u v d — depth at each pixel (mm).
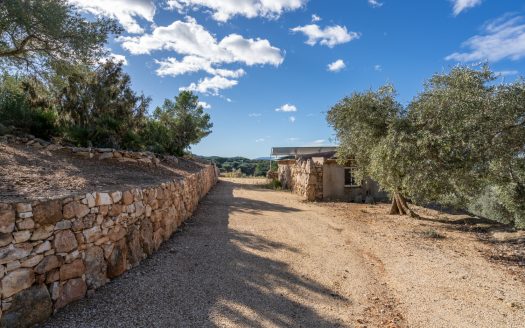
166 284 4660
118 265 4758
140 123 13039
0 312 3037
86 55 9688
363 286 5195
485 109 7102
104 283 4430
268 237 7770
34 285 3400
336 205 14516
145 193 5902
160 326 3621
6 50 9180
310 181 16016
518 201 9242
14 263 3184
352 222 10445
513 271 6023
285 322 3924
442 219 11477
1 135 7598
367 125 10914
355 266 6109
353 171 14594
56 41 9266
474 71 8031
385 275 5766
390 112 10539
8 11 8125
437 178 7957
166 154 14352
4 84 10266
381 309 4453
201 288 4656
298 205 13898
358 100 11148
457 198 10117
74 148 8328
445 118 7660
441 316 4289
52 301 3594
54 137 9484
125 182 6562
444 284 5340
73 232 3928
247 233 7992
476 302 4699
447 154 7785
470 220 11242
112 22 10164
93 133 10000
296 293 4758
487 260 6668
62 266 3742
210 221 9188
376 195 16891
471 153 7398
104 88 10570
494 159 7504
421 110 8445
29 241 3354
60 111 10305
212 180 20438
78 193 4262
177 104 22578
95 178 6332
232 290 4676
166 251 6133
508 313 4387
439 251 7250
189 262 5648
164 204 6949
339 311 4316
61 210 3766
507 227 9844
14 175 5055
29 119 8805
